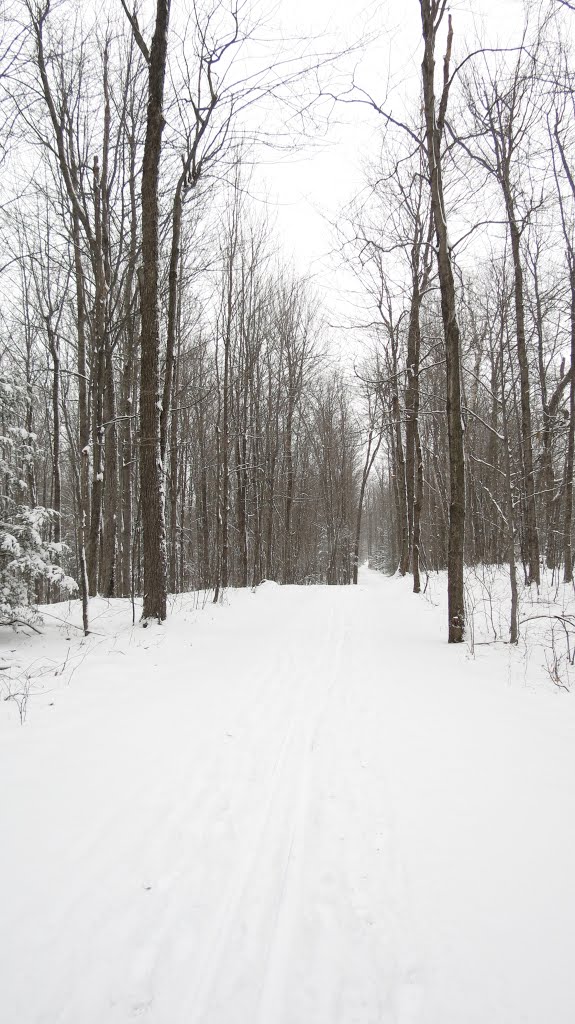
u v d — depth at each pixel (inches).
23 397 338.6
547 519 565.3
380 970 77.9
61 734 156.7
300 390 980.6
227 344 577.9
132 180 478.6
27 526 302.5
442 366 737.6
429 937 82.6
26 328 680.4
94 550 471.8
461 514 292.0
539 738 149.3
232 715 181.0
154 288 333.7
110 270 527.2
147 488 344.5
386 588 692.7
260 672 241.4
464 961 77.2
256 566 930.7
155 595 344.2
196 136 351.6
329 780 135.4
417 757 144.6
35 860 99.1
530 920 83.0
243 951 82.2
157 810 119.3
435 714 176.9
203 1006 72.6
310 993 74.8
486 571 514.3
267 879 98.3
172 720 173.0
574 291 441.7
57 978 75.0
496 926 82.7
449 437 295.6
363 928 86.2
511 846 102.0
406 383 567.2
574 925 80.9
